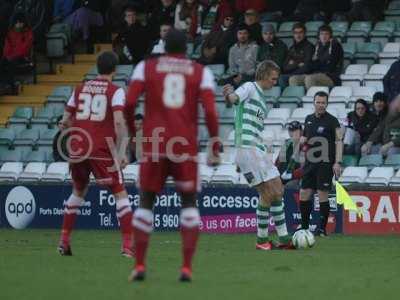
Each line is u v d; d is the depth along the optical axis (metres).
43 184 59.94
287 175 55.72
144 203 28.98
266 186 42.62
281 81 64.19
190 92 28.78
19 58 70.94
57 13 74.62
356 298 27.59
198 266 35.12
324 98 51.28
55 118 67.75
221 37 67.06
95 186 58.72
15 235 54.25
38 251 41.75
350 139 58.62
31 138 66.38
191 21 69.88
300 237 43.47
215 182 57.97
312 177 51.69
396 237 52.09
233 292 28.05
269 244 43.50
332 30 66.00
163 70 28.81
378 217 54.66
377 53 66.06
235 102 42.00
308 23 69.50
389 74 59.44
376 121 58.72
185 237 29.08
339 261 37.59
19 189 60.31
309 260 37.81
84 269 33.88
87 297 27.11
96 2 73.94
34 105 70.44
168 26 67.88
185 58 29.09
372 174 56.44
